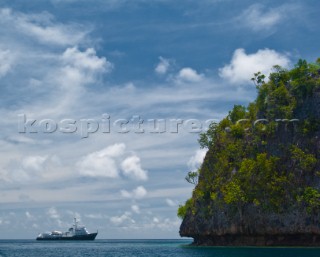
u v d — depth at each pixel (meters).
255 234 108.50
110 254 120.75
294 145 107.00
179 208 133.50
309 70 113.88
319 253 84.62
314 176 102.12
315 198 99.50
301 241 103.31
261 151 112.12
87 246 196.00
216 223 116.12
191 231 125.19
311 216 99.69
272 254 83.31
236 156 117.38
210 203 119.56
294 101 111.12
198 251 104.94
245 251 94.06
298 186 102.75
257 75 121.88
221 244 119.06
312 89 109.56
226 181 116.44
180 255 93.38
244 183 108.50
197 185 129.12
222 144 124.56
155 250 137.00
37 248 173.50
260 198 105.69
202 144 132.00
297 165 104.25
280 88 113.06
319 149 104.12
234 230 111.00
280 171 106.19
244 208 108.75
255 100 126.25
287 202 102.56
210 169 125.12
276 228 103.69
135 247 176.00
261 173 105.62
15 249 164.38
